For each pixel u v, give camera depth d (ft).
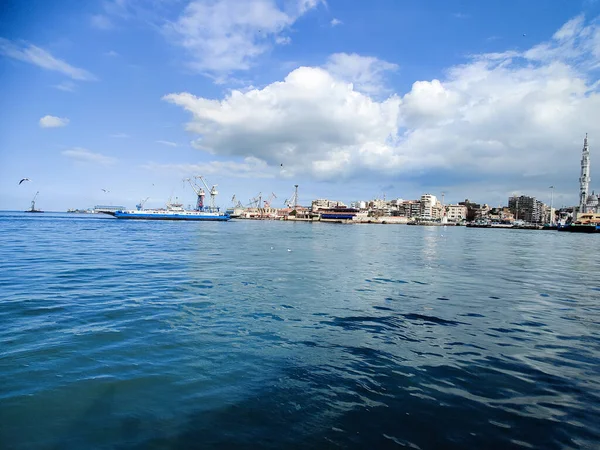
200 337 35.09
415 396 24.03
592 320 43.93
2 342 32.55
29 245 133.28
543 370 28.63
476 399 23.77
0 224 322.55
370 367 28.66
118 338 34.27
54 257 97.76
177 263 91.35
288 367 28.43
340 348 32.83
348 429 20.10
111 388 24.58
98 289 56.49
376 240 238.48
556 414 22.12
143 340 33.88
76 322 38.91
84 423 20.57
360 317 43.50
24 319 39.60
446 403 23.17
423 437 19.49
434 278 76.33
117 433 19.72
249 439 19.21
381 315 44.62
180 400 23.17
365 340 35.09
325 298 53.83
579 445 19.06
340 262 102.99
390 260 112.47
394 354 31.53
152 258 100.89
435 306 49.93
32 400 22.84
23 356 29.53
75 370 27.22
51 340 33.30
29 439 19.15
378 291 60.18
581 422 21.25
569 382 26.55
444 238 297.74
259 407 22.41
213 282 65.10
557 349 33.45
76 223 383.65
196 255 112.16
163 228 324.19
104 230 261.44
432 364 29.45
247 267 86.53
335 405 22.72
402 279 73.92
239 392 24.31
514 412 22.22
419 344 34.19
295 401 23.18
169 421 20.86
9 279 63.87
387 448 18.48
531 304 52.44
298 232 331.36
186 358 29.91
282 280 69.05
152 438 19.29
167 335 35.40
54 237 179.01
